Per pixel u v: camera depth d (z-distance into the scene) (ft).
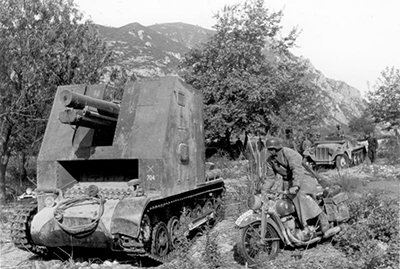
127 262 20.42
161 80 21.76
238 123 82.23
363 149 74.59
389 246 18.86
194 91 24.32
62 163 21.84
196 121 24.32
